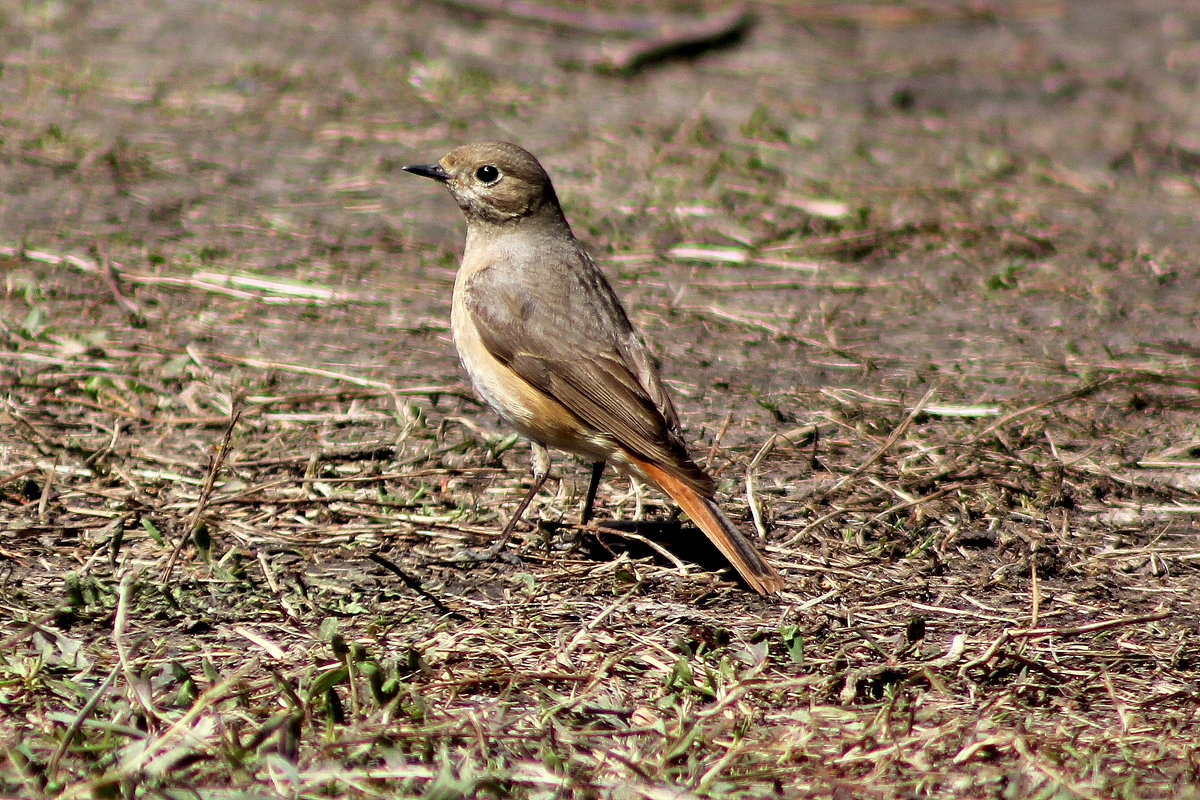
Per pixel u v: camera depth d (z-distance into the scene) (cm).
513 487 1098
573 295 1032
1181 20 2800
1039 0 2903
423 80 2205
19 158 1823
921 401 1274
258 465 1095
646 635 870
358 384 1279
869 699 797
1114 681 832
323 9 2527
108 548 956
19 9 2414
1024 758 724
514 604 913
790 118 2150
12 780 663
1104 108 2280
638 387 991
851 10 2758
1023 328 1496
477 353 1030
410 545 998
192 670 799
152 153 1881
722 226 1748
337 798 661
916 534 1034
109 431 1150
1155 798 692
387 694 749
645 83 2288
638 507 1070
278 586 920
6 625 848
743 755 712
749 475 1062
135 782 654
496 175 1063
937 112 2228
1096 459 1180
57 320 1379
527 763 694
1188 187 1956
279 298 1484
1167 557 1012
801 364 1387
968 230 1764
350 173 1864
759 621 898
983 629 895
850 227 1764
